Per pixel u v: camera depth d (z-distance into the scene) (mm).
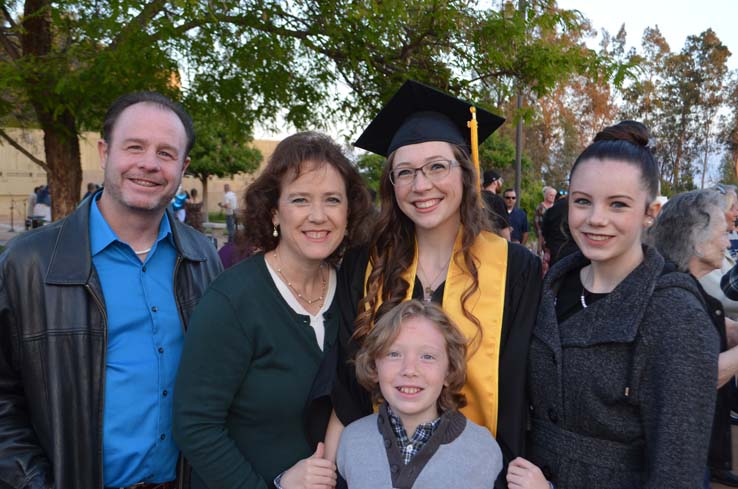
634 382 1675
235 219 2232
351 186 2184
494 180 8766
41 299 1989
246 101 6488
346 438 2033
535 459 1961
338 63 6422
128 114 2119
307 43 5969
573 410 1809
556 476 1849
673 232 2912
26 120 6723
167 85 5668
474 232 2203
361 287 2299
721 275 3246
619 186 1696
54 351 1968
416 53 6434
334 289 2309
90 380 2012
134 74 5066
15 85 4910
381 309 2186
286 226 2070
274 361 2043
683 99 42625
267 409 2049
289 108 6684
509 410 2016
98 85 5070
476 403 2105
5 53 6020
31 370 1968
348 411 2111
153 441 2145
